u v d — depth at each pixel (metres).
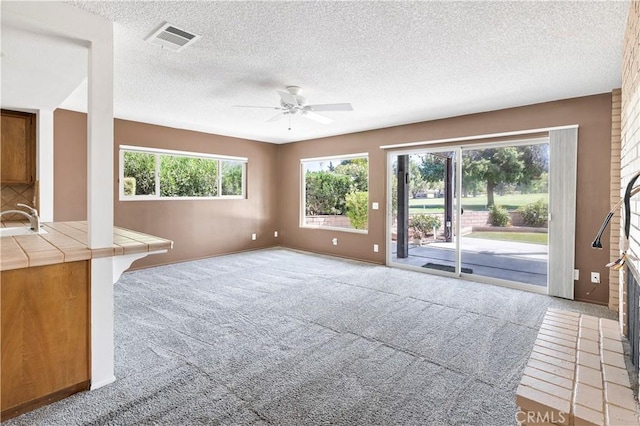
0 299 1.71
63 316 1.92
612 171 3.44
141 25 2.20
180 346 2.60
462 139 4.63
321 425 1.74
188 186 5.85
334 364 2.35
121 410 1.84
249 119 4.94
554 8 2.00
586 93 3.63
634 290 1.81
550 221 3.94
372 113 4.55
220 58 2.74
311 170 6.85
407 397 1.98
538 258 4.16
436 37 2.38
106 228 2.05
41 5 1.84
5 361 1.73
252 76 3.15
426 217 5.14
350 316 3.27
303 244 6.89
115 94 3.72
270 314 3.31
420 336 2.81
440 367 2.31
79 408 1.85
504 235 4.41
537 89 3.51
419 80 3.25
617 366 1.50
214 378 2.17
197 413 1.83
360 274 4.95
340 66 2.91
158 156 5.41
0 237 2.44
